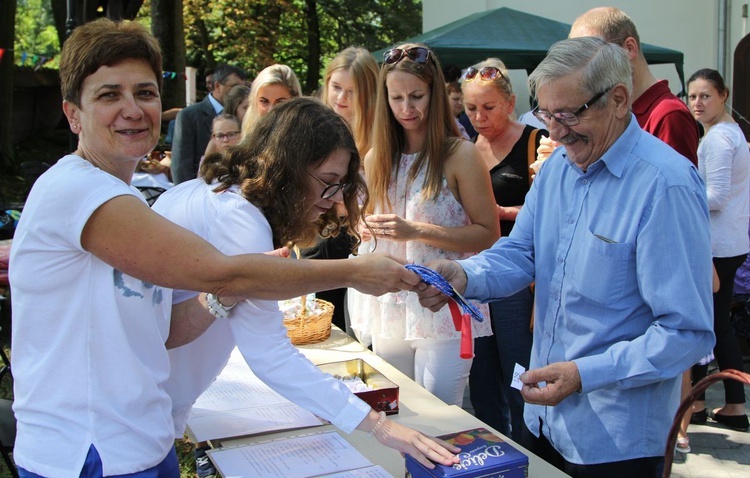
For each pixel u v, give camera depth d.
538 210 2.05
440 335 2.61
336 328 3.13
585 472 1.89
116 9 7.54
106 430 1.41
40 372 1.40
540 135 3.47
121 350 1.42
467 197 2.71
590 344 1.85
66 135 15.95
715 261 3.91
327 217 1.95
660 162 1.76
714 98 4.17
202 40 20.69
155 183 5.57
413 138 2.79
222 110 5.27
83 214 1.35
